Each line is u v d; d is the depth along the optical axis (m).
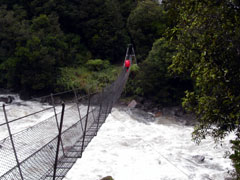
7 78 24.11
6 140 4.05
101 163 11.27
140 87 24.75
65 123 5.90
